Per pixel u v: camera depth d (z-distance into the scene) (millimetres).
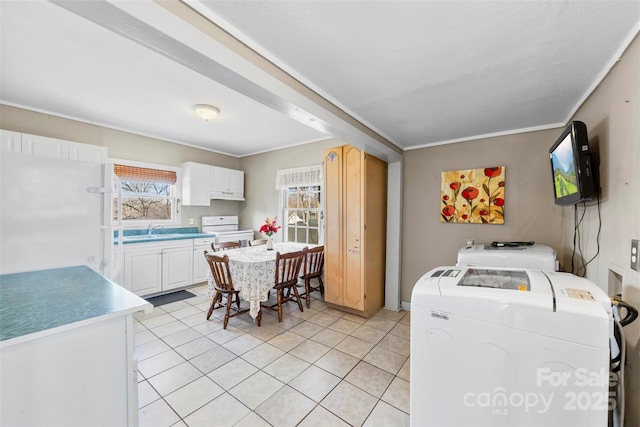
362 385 1961
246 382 1980
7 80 2354
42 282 1507
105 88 2492
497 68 1642
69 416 983
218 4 1162
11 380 877
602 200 1621
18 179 1795
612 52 1414
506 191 2828
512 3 1128
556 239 2578
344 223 3279
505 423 1003
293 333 2777
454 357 1084
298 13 1207
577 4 1119
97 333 1041
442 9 1173
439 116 2432
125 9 961
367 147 2844
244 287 2828
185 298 3777
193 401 1780
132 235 3967
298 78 1750
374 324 3021
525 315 965
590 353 880
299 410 1713
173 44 1143
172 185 4395
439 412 1114
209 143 4465
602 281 1613
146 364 2201
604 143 1599
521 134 2754
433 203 3305
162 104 2848
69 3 916
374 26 1291
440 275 1341
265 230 3629
